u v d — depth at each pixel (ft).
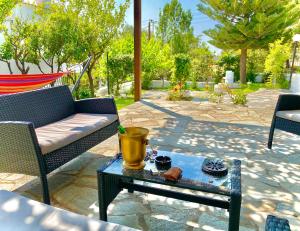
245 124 15.80
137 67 22.72
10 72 27.58
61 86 11.12
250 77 44.86
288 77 37.63
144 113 18.66
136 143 5.72
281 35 41.96
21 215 4.29
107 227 4.05
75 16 26.73
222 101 23.63
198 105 21.75
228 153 11.07
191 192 8.02
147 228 6.36
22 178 8.91
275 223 3.42
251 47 43.09
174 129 14.65
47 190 7.17
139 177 5.52
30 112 9.24
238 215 5.00
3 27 26.02
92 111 11.30
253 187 8.25
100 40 28.09
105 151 11.28
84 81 32.17
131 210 7.06
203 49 47.24
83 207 7.24
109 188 6.22
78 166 9.79
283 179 8.77
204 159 6.46
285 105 11.34
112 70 28.78
